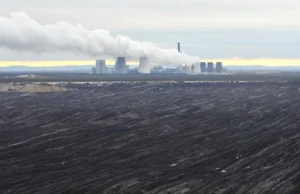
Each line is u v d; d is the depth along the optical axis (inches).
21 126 3174.2
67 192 1605.6
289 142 2511.1
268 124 3230.8
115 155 2236.7
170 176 1822.1
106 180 1765.5
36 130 2989.7
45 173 1878.7
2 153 2282.2
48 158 2169.0
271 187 1640.0
